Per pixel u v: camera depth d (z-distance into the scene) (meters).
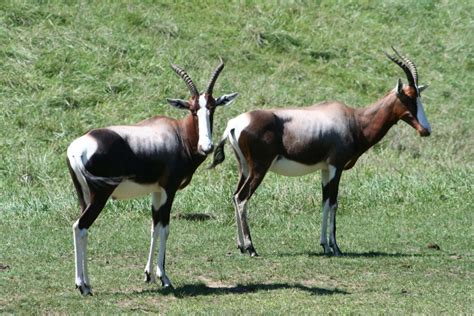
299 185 45.78
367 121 36.28
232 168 50.06
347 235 38.69
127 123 55.00
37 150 50.97
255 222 40.62
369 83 66.44
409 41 73.94
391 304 27.05
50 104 55.72
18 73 57.72
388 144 57.28
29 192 45.03
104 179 26.55
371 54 70.81
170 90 58.97
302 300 27.33
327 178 35.59
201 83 60.03
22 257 32.78
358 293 28.53
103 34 63.66
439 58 72.81
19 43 60.59
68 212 40.41
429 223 41.34
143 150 27.39
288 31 71.38
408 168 51.78
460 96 67.62
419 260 33.66
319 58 68.75
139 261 32.78
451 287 29.55
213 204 42.81
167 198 28.27
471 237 38.59
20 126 53.31
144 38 64.69
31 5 64.88
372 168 51.22
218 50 65.75
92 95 57.28
